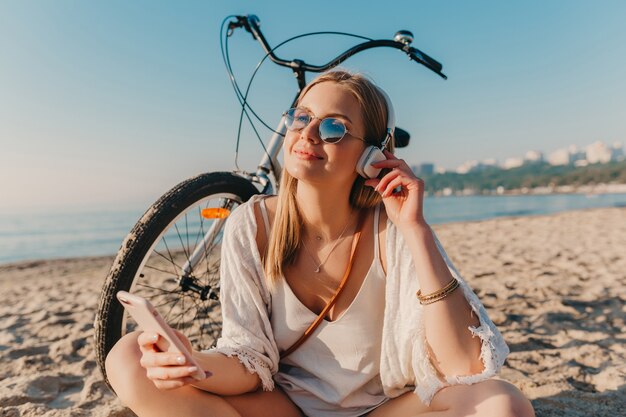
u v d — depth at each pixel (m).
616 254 6.25
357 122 1.34
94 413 1.95
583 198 80.56
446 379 1.22
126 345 1.24
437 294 1.25
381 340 1.40
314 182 1.33
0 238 31.23
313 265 1.44
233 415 1.24
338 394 1.41
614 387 2.10
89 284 6.26
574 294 3.88
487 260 6.11
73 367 2.57
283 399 1.45
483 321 1.26
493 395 1.12
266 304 1.47
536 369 2.33
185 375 1.01
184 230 1.90
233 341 1.39
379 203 1.45
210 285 2.01
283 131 2.04
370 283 1.39
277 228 1.44
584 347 2.58
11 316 4.04
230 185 1.91
